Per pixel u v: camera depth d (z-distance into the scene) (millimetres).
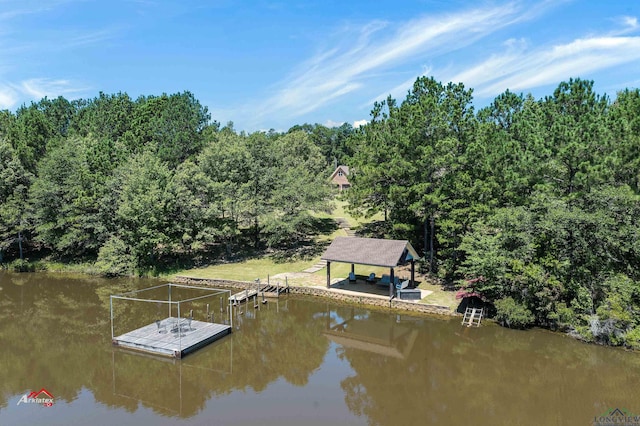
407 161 31062
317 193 39406
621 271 22547
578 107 27719
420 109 30609
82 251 41125
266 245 43938
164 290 33844
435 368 20219
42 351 22547
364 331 25188
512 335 23422
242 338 24172
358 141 38719
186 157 50156
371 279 32531
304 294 31656
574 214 21922
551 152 24750
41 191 37938
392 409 16547
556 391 17859
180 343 21938
